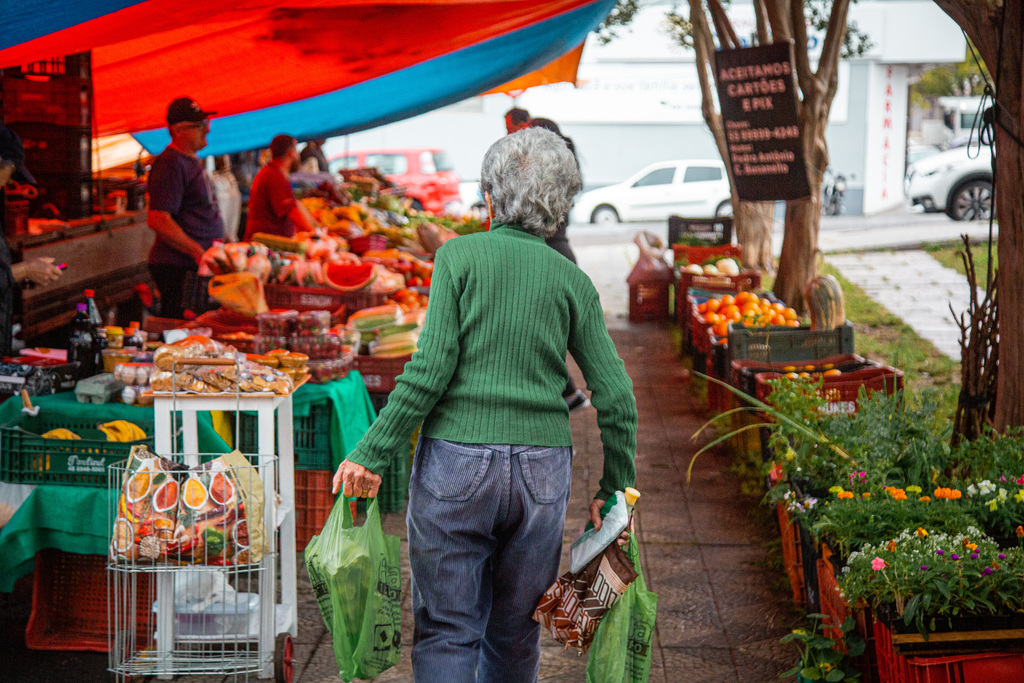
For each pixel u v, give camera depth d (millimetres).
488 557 2717
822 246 17734
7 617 3947
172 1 3658
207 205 6898
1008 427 3717
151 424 3760
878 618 2895
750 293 7977
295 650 3781
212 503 3123
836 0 9383
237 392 3330
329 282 5730
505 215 2674
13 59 4184
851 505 3295
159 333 5465
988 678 2705
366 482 2559
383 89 8156
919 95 33656
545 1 5570
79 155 6617
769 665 3689
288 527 3748
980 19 3633
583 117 25438
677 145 25391
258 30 5926
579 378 8516
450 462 2531
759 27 10883
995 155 3686
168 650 3383
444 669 2566
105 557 3705
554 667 3689
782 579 4477
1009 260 3656
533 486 2551
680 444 6629
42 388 3945
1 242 4395
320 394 4566
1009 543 3229
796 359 6582
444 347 2521
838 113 23344
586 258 17062
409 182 22047
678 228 11414
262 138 9430
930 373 8711
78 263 6230
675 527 5137
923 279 14172
